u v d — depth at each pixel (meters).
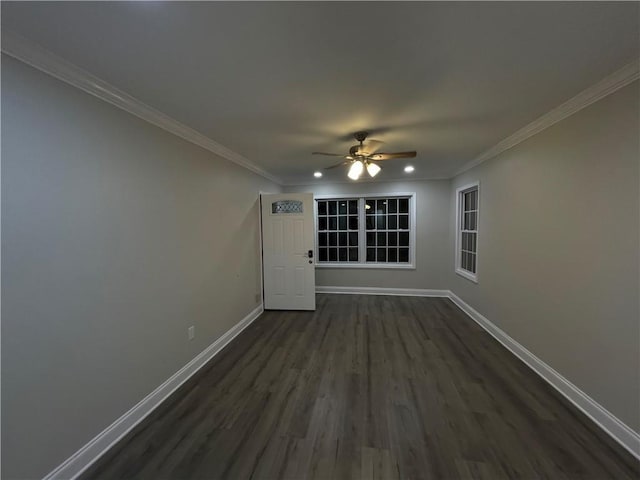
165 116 2.29
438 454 1.73
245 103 2.08
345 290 5.84
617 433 1.81
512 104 2.14
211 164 3.12
